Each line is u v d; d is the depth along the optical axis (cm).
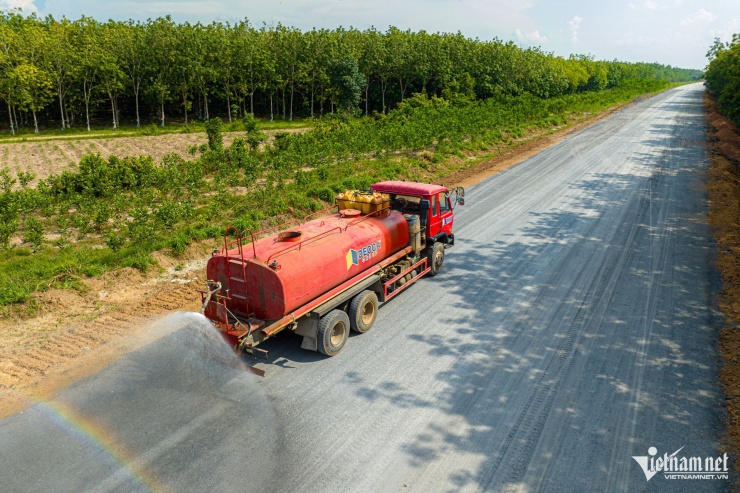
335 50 6775
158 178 2409
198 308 1216
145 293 1307
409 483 684
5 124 5600
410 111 5009
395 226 1219
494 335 1095
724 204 2091
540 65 8288
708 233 1747
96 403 854
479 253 1606
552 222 1920
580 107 6500
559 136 4259
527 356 1010
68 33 5753
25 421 805
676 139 3938
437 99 5741
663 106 7088
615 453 741
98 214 1830
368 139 3325
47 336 1082
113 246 1534
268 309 912
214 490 666
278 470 704
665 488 677
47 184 2533
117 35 5875
